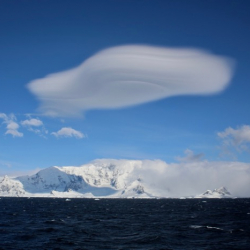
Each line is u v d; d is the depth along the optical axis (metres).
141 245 63.19
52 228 88.88
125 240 69.12
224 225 99.62
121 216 147.12
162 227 94.88
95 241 67.56
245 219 124.62
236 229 86.38
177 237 73.38
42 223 106.12
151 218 133.50
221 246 61.66
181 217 139.12
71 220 119.81
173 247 61.00
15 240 67.94
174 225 101.00
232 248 59.47
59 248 58.94
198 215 151.88
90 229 89.31
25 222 109.12
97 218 132.38
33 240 68.00
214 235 76.44
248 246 61.56
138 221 118.00
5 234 76.62
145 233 80.62
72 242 65.38
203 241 67.69
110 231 85.12
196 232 82.00
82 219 125.81
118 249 58.81
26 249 57.88
